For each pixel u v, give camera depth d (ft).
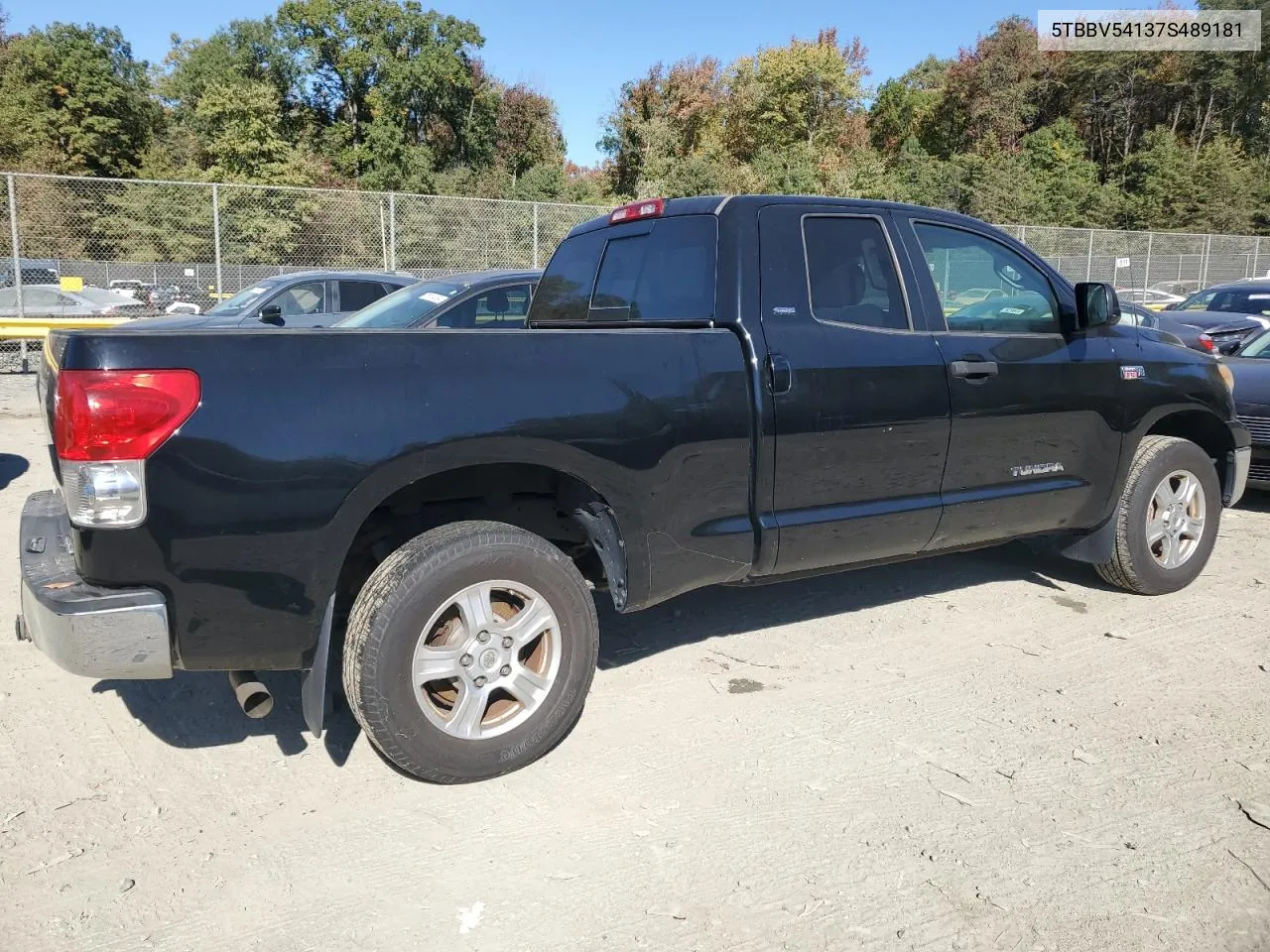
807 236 12.51
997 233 14.32
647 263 13.19
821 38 168.45
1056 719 11.69
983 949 7.67
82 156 155.22
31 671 12.94
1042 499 14.29
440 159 182.80
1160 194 140.26
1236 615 15.34
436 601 9.57
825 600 16.15
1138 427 15.30
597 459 10.41
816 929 7.92
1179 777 10.28
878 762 10.66
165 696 12.29
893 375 12.57
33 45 155.33
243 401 8.72
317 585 9.13
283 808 9.77
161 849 9.04
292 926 7.98
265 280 36.78
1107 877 8.57
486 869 8.76
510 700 10.53
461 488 10.86
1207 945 7.71
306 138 164.96
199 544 8.63
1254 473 22.41
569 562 10.43
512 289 24.66
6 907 8.16
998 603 15.96
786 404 11.73
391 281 36.24
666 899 8.31
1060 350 14.32
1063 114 205.57
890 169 166.91
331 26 168.55
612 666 13.37
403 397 9.38
